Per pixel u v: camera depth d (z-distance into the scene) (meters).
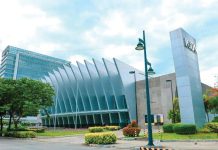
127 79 66.25
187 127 30.45
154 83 62.56
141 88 66.00
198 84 39.03
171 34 38.62
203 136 26.84
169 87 58.97
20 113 43.12
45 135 38.38
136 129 31.02
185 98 35.94
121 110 65.19
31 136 35.25
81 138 34.25
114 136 24.36
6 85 38.28
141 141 26.36
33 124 100.75
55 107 81.50
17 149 19.44
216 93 41.28
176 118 43.25
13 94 39.34
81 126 77.44
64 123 85.44
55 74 84.00
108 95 68.62
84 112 71.81
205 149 17.50
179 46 37.44
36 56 158.38
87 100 74.62
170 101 58.09
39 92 41.06
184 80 36.38
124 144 23.05
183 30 38.22
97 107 72.62
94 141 23.66
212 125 31.50
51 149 19.41
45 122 97.94
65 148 20.31
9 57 146.38
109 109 67.75
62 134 40.72
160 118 20.27
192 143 22.38
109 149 19.47
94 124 72.94
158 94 61.31
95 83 69.88
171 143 22.75
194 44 40.88
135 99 66.75
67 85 79.12
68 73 77.31
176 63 37.59
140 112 65.25
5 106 38.22
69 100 78.75
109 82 69.50
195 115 35.22
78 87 73.75
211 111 44.66
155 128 51.47
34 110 39.50
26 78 41.47
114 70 68.00
